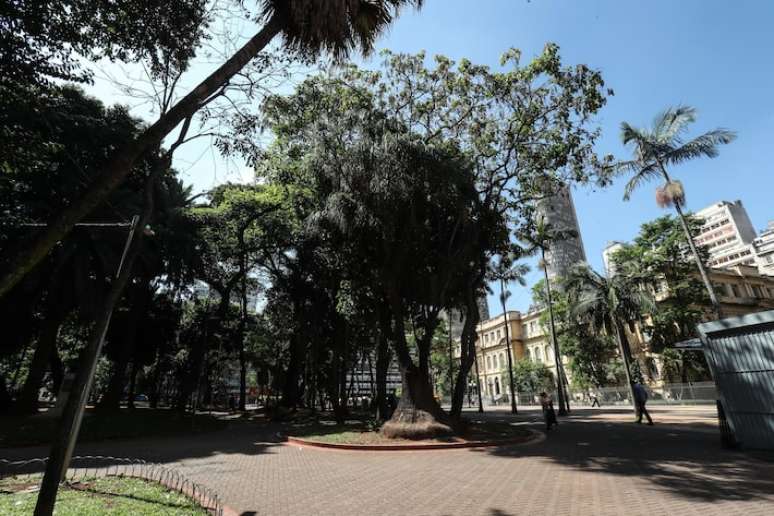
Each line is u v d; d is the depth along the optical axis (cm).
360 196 1373
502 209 1797
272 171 1764
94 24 726
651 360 3853
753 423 961
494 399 5428
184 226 2466
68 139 1795
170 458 1161
